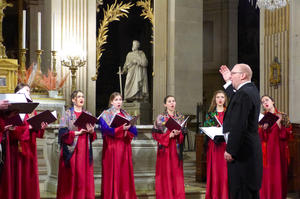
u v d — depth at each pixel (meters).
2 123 5.06
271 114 6.43
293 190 8.47
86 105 11.20
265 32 10.94
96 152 6.97
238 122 4.50
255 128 4.62
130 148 6.38
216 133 6.25
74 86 9.88
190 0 12.88
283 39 10.42
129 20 17.47
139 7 17.17
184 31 12.77
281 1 8.33
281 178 6.98
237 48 17.31
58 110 9.34
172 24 12.68
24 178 5.70
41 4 14.34
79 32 11.12
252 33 17.77
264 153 6.91
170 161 6.53
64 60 9.97
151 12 13.15
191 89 12.77
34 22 14.30
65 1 10.97
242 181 4.58
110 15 12.18
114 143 6.23
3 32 14.88
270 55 10.77
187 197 7.11
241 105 4.52
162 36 12.86
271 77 10.66
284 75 10.38
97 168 7.00
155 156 7.27
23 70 9.92
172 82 12.59
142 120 12.91
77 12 11.11
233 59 17.17
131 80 13.13
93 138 6.13
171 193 6.45
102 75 17.55
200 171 8.64
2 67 9.62
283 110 10.38
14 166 5.61
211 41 17.48
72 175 5.94
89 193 6.02
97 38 11.98
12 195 5.56
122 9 12.36
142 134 7.20
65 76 10.77
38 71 9.76
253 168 4.56
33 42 14.30
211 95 17.34
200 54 12.95
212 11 17.48
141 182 7.14
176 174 6.52
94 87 11.37
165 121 6.57
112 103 6.43
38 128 5.55
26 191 5.70
